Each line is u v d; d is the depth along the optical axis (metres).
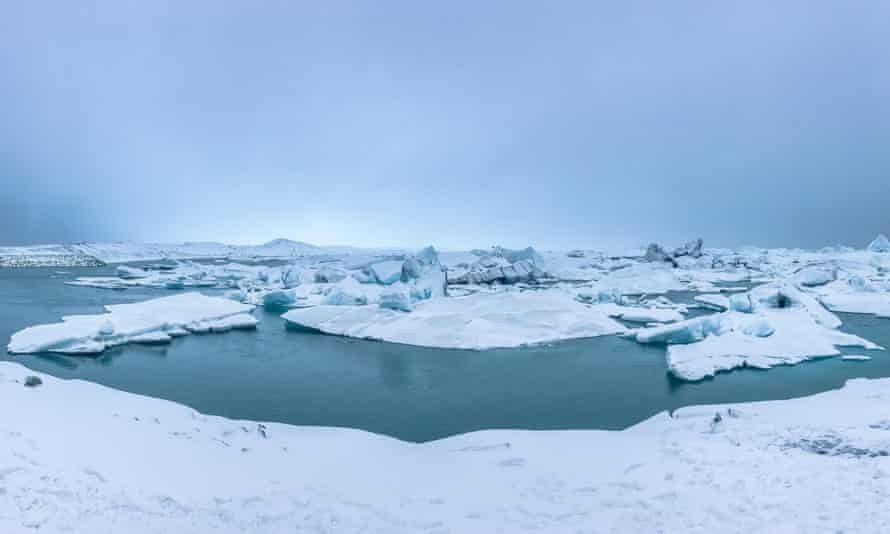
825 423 11.07
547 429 14.02
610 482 8.45
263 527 6.99
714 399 16.53
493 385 18.44
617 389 17.80
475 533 6.92
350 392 17.67
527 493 8.22
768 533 6.32
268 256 141.38
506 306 28.45
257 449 10.56
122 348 24.50
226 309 31.53
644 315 32.25
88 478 7.47
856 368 20.06
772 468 8.32
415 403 16.45
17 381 11.96
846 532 6.16
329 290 40.97
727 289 50.03
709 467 8.64
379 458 10.41
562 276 61.09
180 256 131.00
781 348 21.81
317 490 8.28
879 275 51.16
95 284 54.72
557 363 21.56
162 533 6.57
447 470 9.53
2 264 92.62
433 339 25.36
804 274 47.31
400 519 7.31
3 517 6.30
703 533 6.50
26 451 7.73
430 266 38.81
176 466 8.68
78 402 11.13
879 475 7.67
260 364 21.56
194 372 20.28
